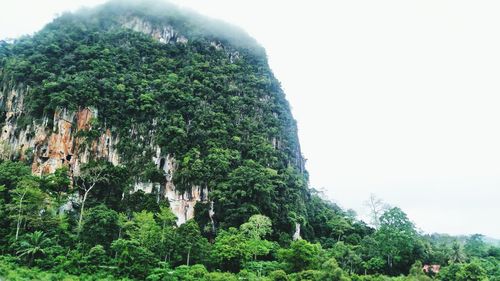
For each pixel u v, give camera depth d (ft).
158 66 406.00
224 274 201.46
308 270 201.46
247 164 317.22
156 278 192.65
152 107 346.13
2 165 291.17
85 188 296.10
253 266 221.46
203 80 392.68
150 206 284.61
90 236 224.12
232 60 451.94
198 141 333.21
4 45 424.05
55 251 207.62
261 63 453.58
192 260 223.10
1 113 355.56
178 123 337.31
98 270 199.41
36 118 330.75
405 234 276.82
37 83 355.97
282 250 230.89
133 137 338.75
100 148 332.80
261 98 408.05
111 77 370.12
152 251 218.79
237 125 363.76
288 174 339.77
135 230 234.17
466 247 351.67
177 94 363.35
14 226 223.10
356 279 210.38
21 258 198.90
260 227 258.57
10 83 361.10
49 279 179.22
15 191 230.68
